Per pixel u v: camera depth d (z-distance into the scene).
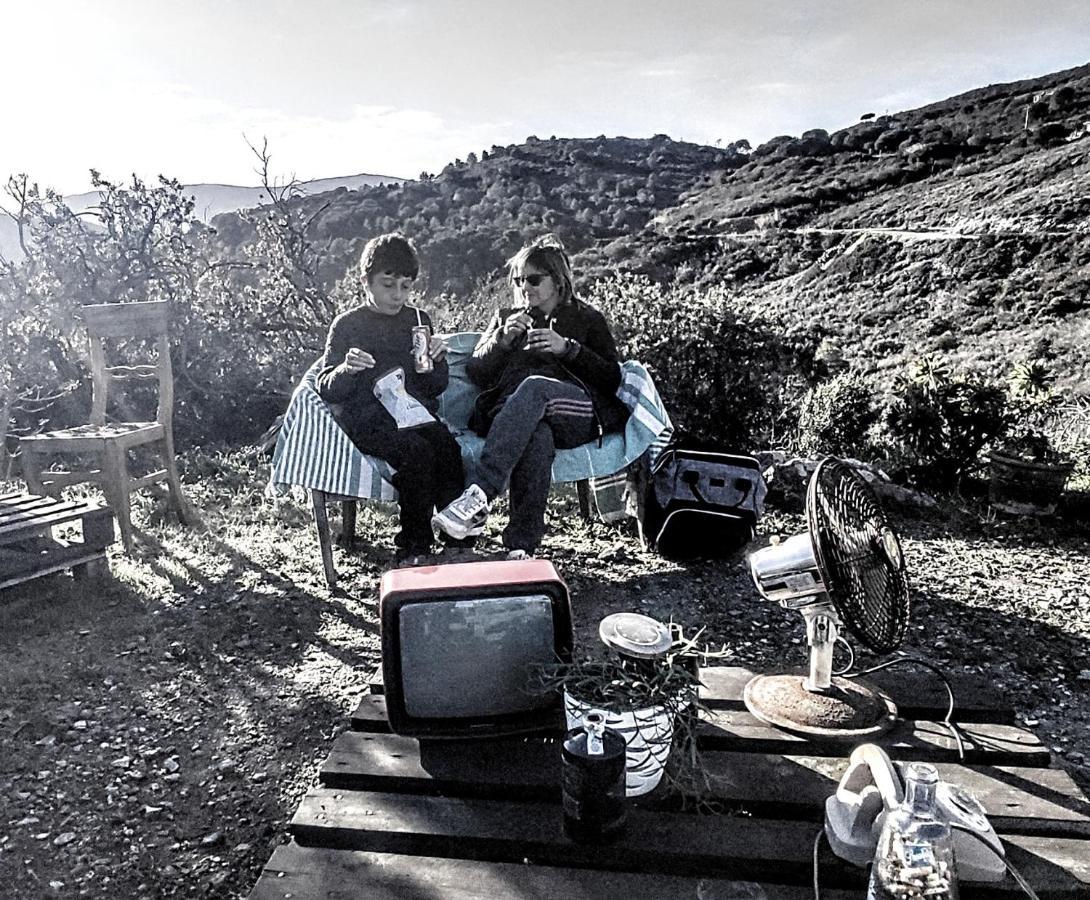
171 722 3.36
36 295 8.50
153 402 8.47
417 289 9.88
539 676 2.61
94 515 4.54
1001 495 5.95
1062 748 3.24
